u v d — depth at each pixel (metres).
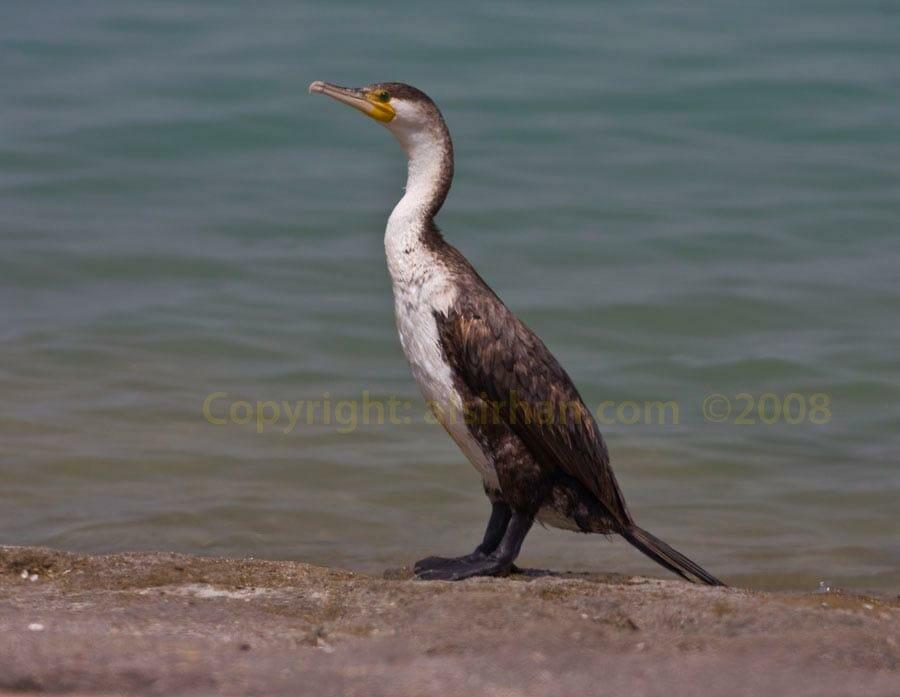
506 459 8.73
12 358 15.48
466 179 23.17
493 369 8.60
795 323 17.42
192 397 14.62
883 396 15.13
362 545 10.99
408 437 13.74
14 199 21.89
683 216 21.47
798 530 11.55
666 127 25.95
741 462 13.33
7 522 11.25
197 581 8.34
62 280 18.50
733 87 27.86
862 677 6.57
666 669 6.65
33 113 26.11
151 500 11.84
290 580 8.42
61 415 13.86
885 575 10.39
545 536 11.36
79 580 8.29
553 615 7.25
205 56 30.42
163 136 25.02
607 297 18.11
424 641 6.98
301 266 19.23
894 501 12.27
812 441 13.92
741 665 6.70
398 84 9.26
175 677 6.52
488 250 20.20
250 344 16.38
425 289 8.83
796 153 24.50
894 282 18.73
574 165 23.91
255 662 6.70
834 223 21.09
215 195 22.36
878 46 30.91
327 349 16.34
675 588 8.06
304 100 27.00
